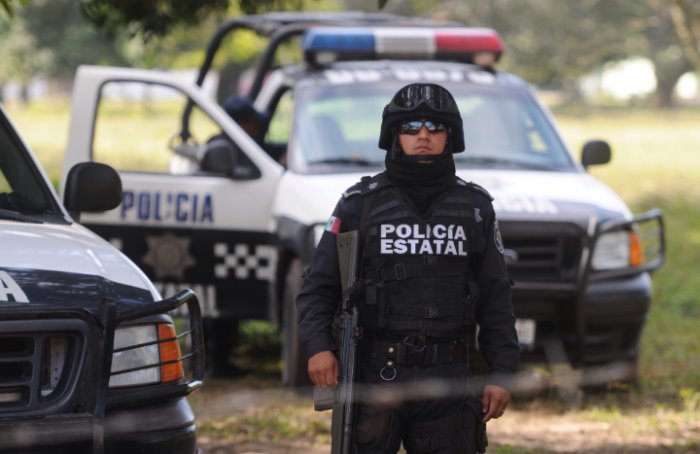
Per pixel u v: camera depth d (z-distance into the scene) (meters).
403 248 9.31
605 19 112.25
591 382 17.31
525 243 16.50
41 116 109.94
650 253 18.88
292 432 15.23
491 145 18.67
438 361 9.34
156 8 21.67
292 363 17.11
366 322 9.35
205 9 22.27
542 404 16.95
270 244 18.16
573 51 88.69
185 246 18.27
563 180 17.83
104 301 8.89
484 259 9.50
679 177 58.59
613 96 182.88
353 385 9.18
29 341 8.67
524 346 16.52
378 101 18.88
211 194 18.25
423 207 9.43
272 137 21.03
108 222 18.16
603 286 16.70
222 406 16.66
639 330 17.20
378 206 9.39
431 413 9.32
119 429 8.97
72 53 119.81
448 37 20.17
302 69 20.17
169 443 9.19
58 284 9.14
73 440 8.55
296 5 23.16
